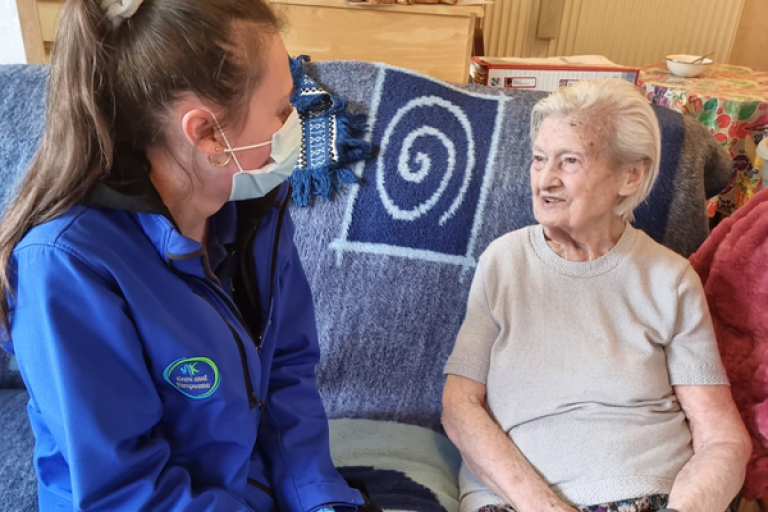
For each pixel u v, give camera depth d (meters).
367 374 1.38
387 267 1.36
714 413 1.07
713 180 1.41
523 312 1.13
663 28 2.94
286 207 0.98
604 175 1.04
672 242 1.33
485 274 1.16
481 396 1.15
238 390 0.86
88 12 0.69
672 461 1.05
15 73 1.40
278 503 0.99
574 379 1.09
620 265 1.11
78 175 0.72
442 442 1.30
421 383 1.37
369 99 1.40
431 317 1.36
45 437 0.83
